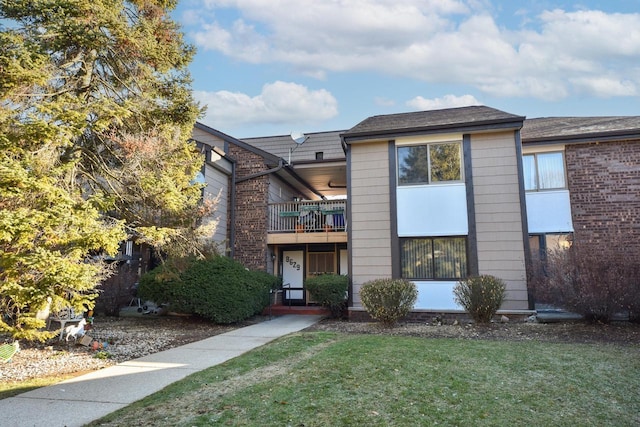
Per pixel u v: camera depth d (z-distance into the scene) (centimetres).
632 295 829
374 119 1365
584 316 892
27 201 589
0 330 598
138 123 837
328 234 1373
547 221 1191
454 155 1120
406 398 432
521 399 429
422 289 1087
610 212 1148
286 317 1245
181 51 884
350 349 656
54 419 402
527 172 1230
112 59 830
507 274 1037
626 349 661
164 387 503
